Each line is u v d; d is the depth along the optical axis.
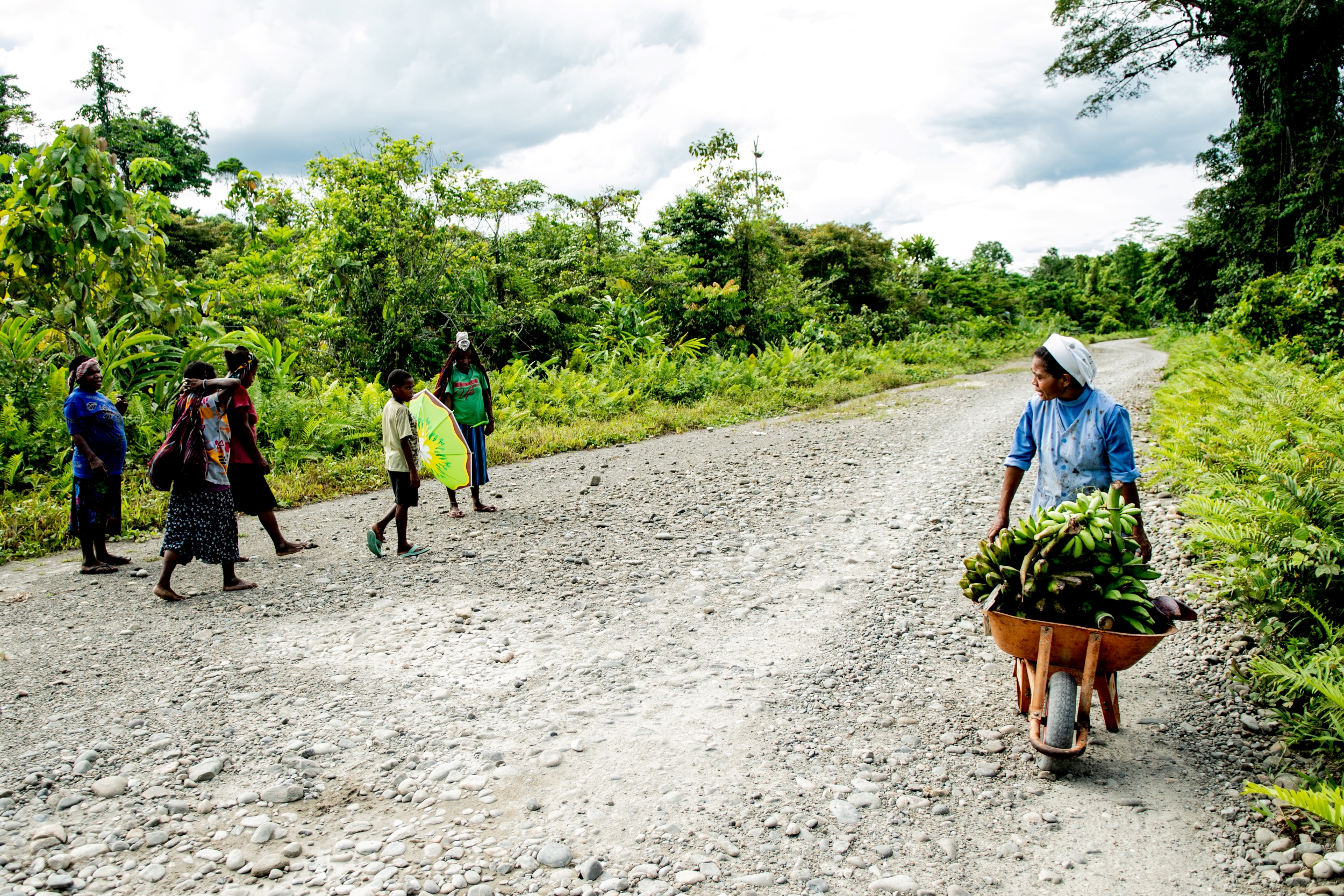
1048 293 69.94
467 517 8.23
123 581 6.36
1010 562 3.64
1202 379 11.93
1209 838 3.02
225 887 2.77
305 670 4.56
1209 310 33.59
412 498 6.76
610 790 3.36
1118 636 3.27
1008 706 4.08
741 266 28.39
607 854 2.95
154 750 3.69
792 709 4.05
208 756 3.64
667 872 2.85
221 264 28.52
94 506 6.55
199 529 5.78
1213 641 4.74
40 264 10.95
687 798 3.30
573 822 3.15
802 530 7.39
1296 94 24.92
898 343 31.45
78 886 2.77
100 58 42.12
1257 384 9.76
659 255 26.44
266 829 3.09
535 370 17.59
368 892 2.74
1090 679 3.34
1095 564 3.44
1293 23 23.95
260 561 6.81
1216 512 5.06
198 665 4.65
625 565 6.46
